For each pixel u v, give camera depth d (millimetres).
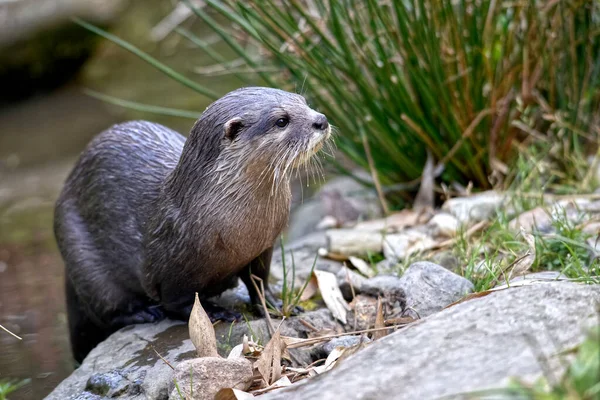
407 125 10234
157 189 7840
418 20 9570
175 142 8297
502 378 4453
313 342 7090
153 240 7559
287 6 9773
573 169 10133
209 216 7152
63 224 8531
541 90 10602
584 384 3912
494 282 7469
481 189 10375
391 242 9008
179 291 7680
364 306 7891
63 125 18188
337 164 10555
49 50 20359
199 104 17625
